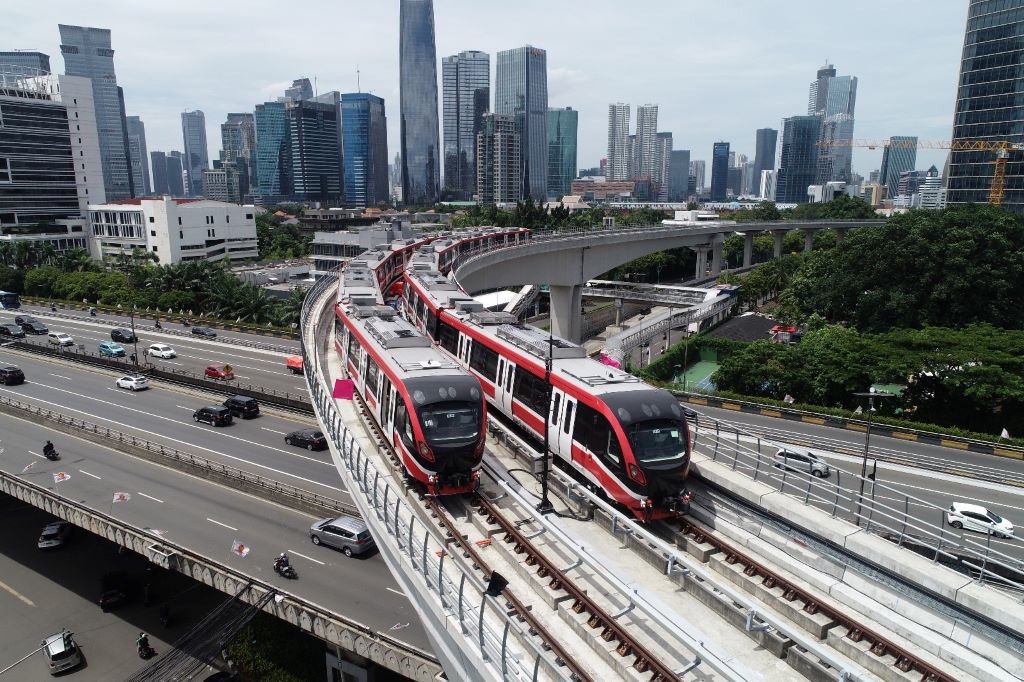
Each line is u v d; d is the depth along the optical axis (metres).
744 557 17.88
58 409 55.25
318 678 31.83
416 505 21.08
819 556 17.41
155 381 62.91
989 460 40.59
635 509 19.20
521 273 77.81
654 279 141.62
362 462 22.98
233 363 66.81
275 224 182.88
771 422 47.97
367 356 27.56
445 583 16.27
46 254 110.38
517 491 21.08
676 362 69.56
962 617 15.25
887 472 38.56
